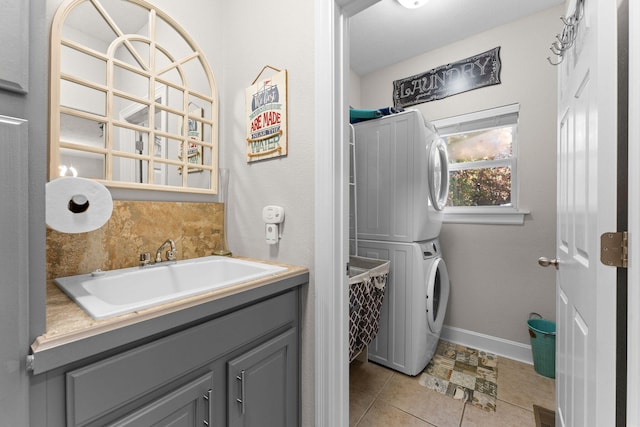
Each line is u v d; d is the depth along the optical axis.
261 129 1.35
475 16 2.04
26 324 0.53
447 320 2.38
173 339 0.73
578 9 0.90
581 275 0.85
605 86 0.68
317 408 1.13
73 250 1.03
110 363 0.62
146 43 1.25
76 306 0.73
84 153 1.08
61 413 0.56
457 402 1.62
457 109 2.34
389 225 1.95
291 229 1.25
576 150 0.93
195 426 0.79
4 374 0.50
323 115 1.11
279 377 1.08
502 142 2.23
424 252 1.90
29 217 0.54
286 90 1.25
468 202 2.36
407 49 2.44
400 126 1.90
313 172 1.18
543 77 1.99
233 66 1.50
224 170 1.53
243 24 1.45
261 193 1.37
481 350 2.20
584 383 0.81
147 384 0.68
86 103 1.08
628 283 0.61
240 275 1.27
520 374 1.88
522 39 2.06
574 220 0.95
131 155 1.19
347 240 1.17
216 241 1.49
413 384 1.78
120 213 1.15
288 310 1.11
